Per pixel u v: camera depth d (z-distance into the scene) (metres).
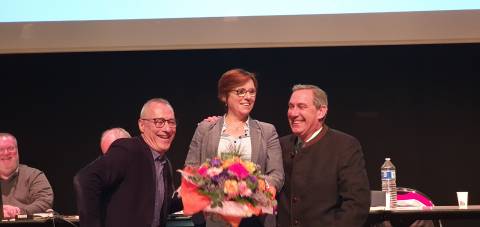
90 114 6.50
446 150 6.32
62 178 6.49
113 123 6.48
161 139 3.35
